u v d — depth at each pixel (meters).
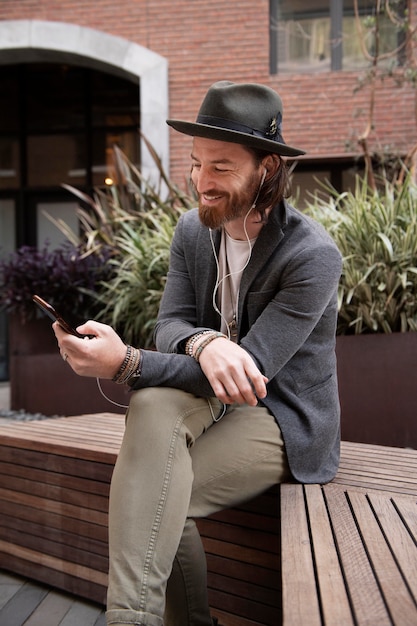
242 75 6.10
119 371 1.15
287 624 0.74
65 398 3.81
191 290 1.47
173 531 1.07
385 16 5.39
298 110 6.02
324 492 1.29
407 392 2.64
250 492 1.29
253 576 1.40
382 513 1.15
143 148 6.12
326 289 1.26
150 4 6.17
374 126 5.39
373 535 1.03
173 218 3.74
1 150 7.19
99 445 1.70
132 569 1.01
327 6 6.08
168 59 6.16
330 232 2.97
